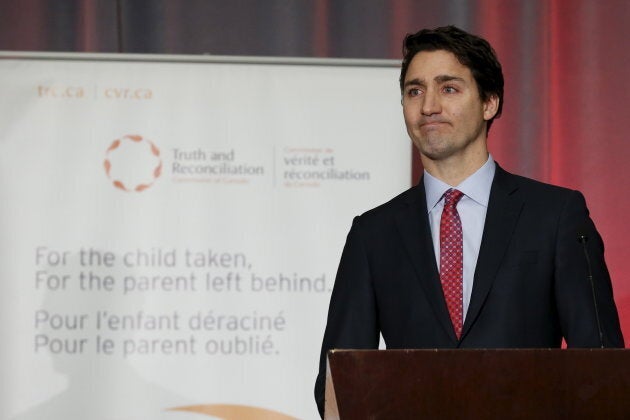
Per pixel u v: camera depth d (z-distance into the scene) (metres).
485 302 4.29
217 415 6.33
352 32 7.69
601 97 7.63
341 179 6.54
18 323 6.33
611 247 7.56
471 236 4.53
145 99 6.54
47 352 6.32
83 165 6.46
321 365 4.47
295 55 7.66
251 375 6.37
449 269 4.44
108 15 7.60
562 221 4.41
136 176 6.46
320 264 6.46
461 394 3.16
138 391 6.32
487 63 4.57
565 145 7.62
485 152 4.66
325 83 6.60
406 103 4.60
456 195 4.56
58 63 6.55
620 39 7.65
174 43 7.63
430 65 4.52
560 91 7.65
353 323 4.54
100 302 6.36
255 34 7.68
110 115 6.51
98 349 6.33
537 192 4.55
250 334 6.39
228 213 6.47
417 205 4.62
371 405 3.15
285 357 6.39
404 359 3.17
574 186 7.62
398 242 4.55
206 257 6.42
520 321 4.26
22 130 6.48
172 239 6.43
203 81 6.57
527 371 3.16
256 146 6.53
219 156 6.50
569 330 4.23
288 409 6.36
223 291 6.41
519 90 7.66
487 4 7.68
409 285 4.42
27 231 6.39
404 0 7.70
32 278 6.36
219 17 7.67
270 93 6.58
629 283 7.52
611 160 7.61
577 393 3.17
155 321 6.36
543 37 7.68
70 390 6.30
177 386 6.33
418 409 3.16
